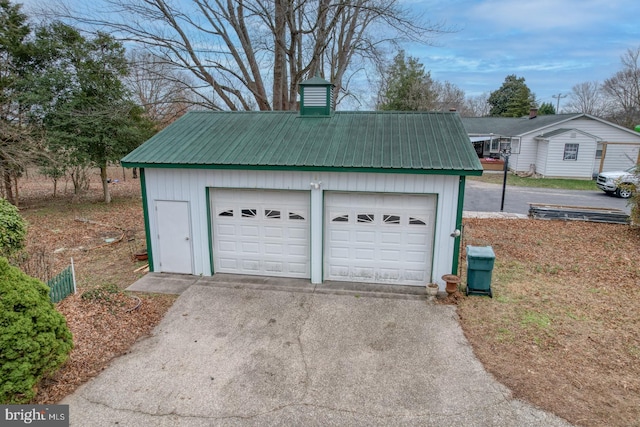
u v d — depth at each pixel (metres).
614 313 7.23
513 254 10.80
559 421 4.53
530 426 4.47
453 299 7.80
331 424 4.57
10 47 15.15
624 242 11.89
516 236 12.62
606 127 25.72
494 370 5.53
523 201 19.06
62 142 15.44
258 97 18.55
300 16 17.67
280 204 8.73
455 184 7.86
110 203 18.33
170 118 19.38
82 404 4.83
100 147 16.94
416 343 6.29
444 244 8.18
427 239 8.36
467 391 5.10
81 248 11.24
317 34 17.34
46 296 5.01
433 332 6.62
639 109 41.88
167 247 9.20
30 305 4.58
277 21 16.52
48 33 15.90
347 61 20.00
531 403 4.84
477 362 5.73
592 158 25.36
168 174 8.81
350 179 8.20
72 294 7.56
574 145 25.34
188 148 8.91
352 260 8.73
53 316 4.80
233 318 7.13
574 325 6.77
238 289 8.38
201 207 8.85
